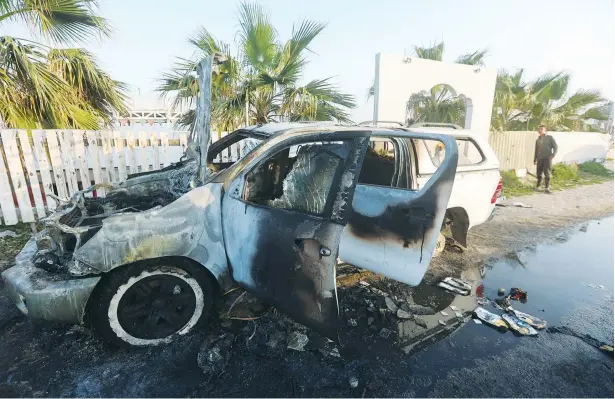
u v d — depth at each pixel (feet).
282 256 7.39
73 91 20.12
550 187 33.06
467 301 10.94
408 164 12.59
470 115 30.50
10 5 18.28
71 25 20.63
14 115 17.93
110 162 19.42
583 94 50.55
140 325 8.23
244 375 7.39
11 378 7.23
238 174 8.79
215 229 8.59
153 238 7.82
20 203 17.25
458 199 13.24
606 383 7.46
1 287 11.14
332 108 23.71
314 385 7.16
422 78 26.48
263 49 22.57
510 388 7.25
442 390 7.14
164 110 28.50
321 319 6.95
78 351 8.06
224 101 22.26
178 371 7.46
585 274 13.19
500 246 16.21
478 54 42.45
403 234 8.77
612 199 27.37
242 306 9.75
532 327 9.48
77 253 7.29
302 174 7.84
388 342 8.67
